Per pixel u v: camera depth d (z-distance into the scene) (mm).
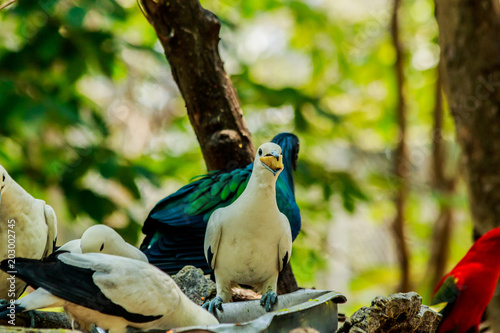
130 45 12445
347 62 16766
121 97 15680
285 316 4820
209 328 4410
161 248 6715
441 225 16828
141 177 11805
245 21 17188
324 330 5277
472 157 9305
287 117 14430
